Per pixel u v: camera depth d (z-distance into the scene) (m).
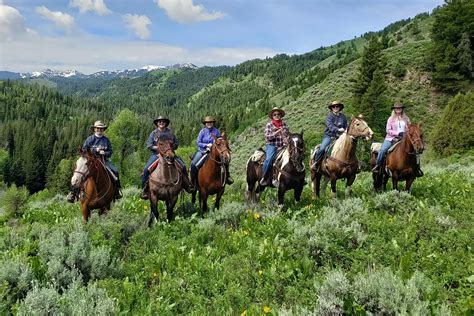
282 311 4.37
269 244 6.52
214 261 6.57
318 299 4.44
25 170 95.12
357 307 4.27
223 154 9.19
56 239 6.59
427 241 6.42
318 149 10.77
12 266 5.35
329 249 6.12
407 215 7.88
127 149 65.44
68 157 104.81
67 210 12.77
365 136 9.24
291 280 5.49
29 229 8.95
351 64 72.31
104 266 5.91
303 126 54.78
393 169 9.78
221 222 8.91
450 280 5.14
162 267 6.45
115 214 8.88
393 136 10.19
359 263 5.74
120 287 5.54
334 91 63.97
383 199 8.67
